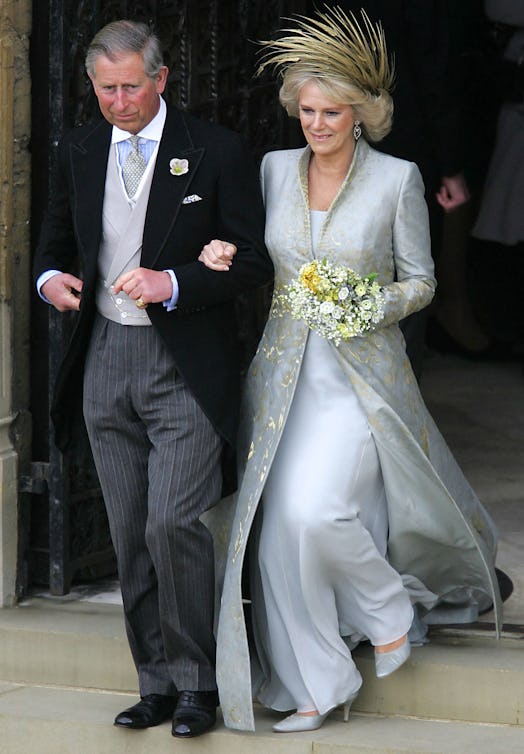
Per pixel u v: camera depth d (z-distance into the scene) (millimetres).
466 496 16547
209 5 20719
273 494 15656
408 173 15555
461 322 33219
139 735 16219
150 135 15430
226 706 15570
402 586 15883
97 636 17703
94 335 15820
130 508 16016
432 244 22688
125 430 15844
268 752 15680
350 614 15977
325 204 15719
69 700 17375
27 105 18891
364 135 15844
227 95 21609
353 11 21297
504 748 15383
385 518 16172
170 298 15023
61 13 18297
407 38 21219
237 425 15727
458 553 16297
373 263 15531
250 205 15594
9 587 19062
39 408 19453
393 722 16266
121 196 15391
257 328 22906
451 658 16406
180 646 15797
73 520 19562
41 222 19172
